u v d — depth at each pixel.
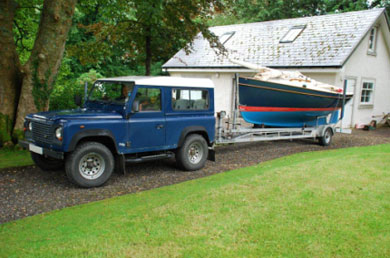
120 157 6.37
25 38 14.47
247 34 18.75
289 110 10.59
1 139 8.82
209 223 4.09
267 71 10.26
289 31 17.25
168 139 6.96
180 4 11.91
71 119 5.75
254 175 6.34
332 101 11.45
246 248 3.50
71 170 5.77
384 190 5.30
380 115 17.83
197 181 6.34
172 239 3.69
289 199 4.88
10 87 8.97
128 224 4.10
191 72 18.75
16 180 6.40
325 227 3.97
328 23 16.34
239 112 9.76
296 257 3.35
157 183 6.42
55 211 4.78
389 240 3.68
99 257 3.32
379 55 16.89
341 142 11.91
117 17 13.85
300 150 10.14
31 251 3.46
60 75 16.78
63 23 8.86
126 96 6.46
